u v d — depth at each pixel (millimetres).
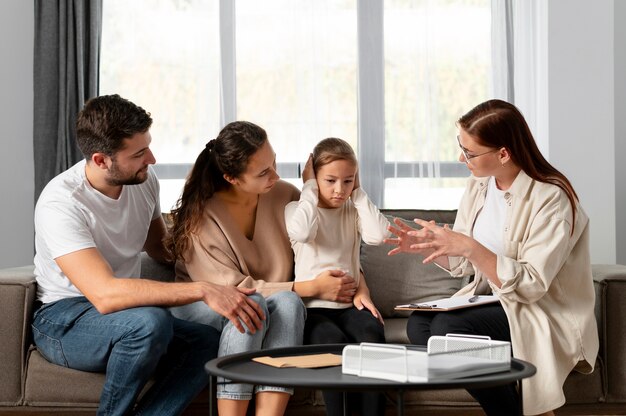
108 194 2365
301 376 1595
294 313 2258
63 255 2207
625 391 2396
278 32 3906
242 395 2115
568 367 2277
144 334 2092
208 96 3877
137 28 3895
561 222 2252
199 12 3879
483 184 2539
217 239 2488
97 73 3820
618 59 4070
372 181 3908
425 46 3893
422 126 3895
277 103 3898
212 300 2131
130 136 2242
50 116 3764
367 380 1526
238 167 2414
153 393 2215
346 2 3918
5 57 3811
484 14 3934
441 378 1504
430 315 2377
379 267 2836
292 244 2598
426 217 3020
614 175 3734
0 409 2336
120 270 2410
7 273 2439
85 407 2312
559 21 3725
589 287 2340
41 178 3756
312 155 2584
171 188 3891
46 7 3760
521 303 2277
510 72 3893
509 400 2119
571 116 3725
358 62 3896
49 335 2260
